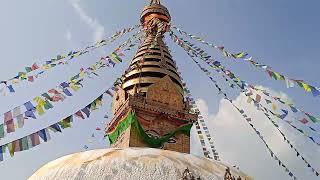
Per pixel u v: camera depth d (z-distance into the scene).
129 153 16.39
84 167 15.74
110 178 15.12
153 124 23.17
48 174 16.14
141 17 29.12
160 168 15.59
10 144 15.04
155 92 23.95
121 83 25.25
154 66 25.31
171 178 15.28
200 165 16.50
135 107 23.06
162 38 27.59
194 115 24.17
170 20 29.12
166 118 23.55
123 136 23.09
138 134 22.47
